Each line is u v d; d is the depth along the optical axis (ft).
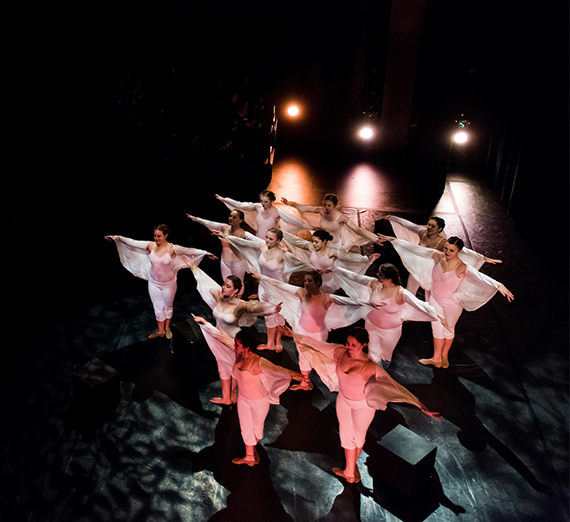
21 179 39.22
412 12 45.68
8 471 18.80
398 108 49.47
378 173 47.44
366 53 47.57
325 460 19.58
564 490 18.74
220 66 41.83
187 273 31.42
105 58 41.37
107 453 19.57
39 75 40.29
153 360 24.25
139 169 43.50
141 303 28.48
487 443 20.54
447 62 38.65
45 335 25.67
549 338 26.89
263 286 22.33
